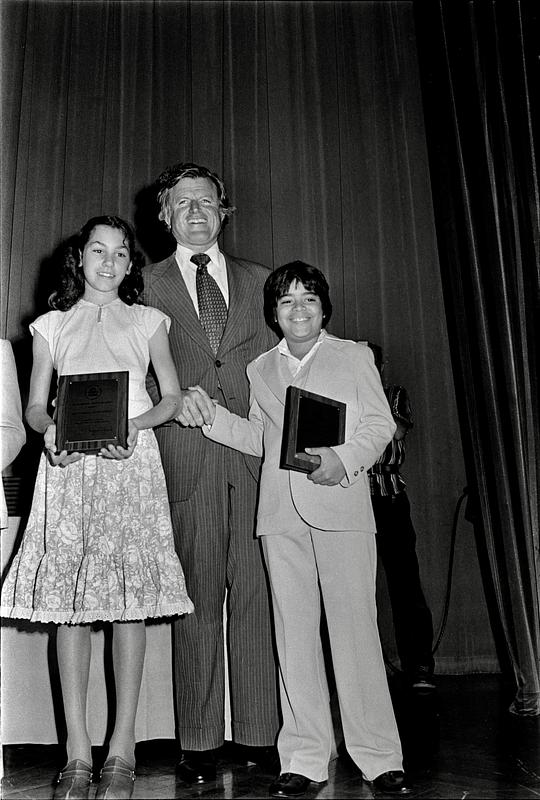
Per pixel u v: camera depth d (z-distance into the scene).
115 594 1.81
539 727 2.39
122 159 3.86
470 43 3.00
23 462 3.26
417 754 2.11
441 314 3.79
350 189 3.93
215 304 2.17
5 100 3.74
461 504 3.60
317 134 3.98
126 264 2.04
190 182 2.23
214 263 2.23
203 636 1.98
